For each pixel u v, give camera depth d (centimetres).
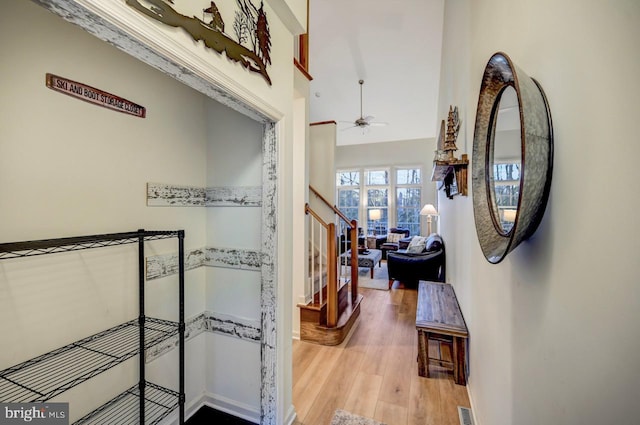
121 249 137
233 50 118
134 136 143
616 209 51
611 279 52
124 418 138
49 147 109
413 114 716
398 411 183
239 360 178
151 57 89
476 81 178
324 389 206
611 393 52
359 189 895
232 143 180
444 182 371
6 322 98
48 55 108
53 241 96
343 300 354
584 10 61
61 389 102
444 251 450
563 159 70
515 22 106
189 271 176
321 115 734
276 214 160
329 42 491
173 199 165
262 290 164
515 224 75
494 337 132
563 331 68
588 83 60
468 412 181
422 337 218
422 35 471
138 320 140
